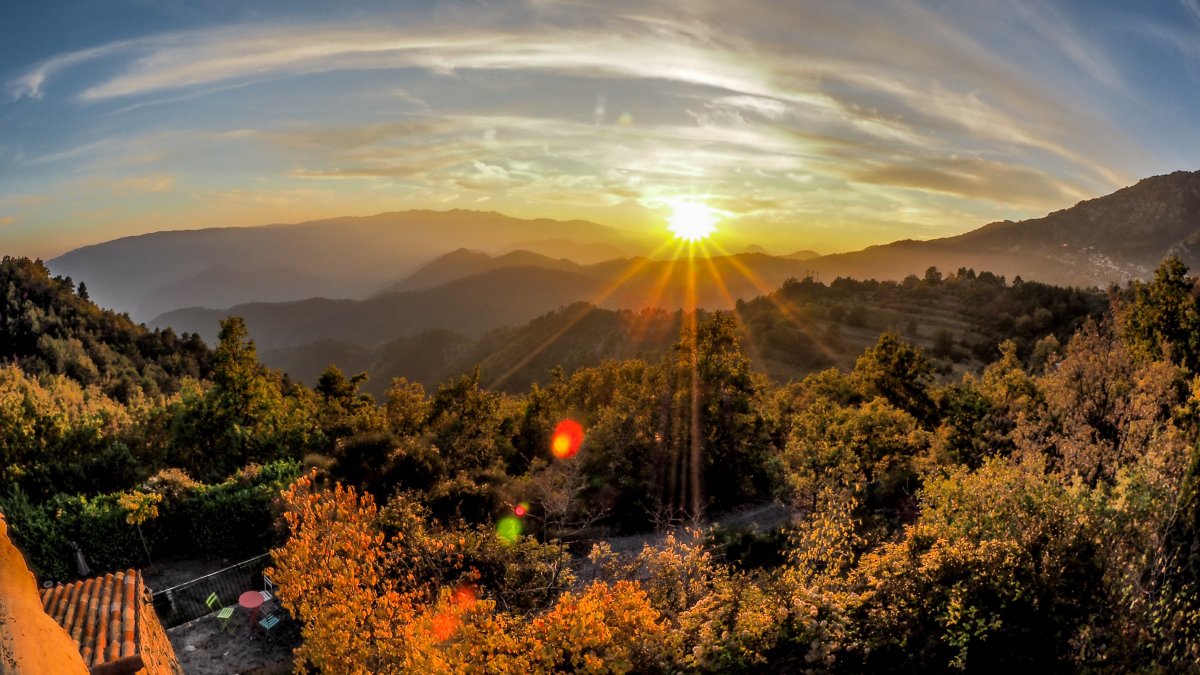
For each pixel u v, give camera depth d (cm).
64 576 2339
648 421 3058
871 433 2506
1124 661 891
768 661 1028
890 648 1013
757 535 2116
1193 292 3684
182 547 2583
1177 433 1591
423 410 4384
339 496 1168
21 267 11912
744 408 3178
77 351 9494
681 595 1288
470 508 2359
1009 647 976
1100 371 2670
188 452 3856
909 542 1202
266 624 1825
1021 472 1421
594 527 2473
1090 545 1067
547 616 1049
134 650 963
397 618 1030
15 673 352
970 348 12644
